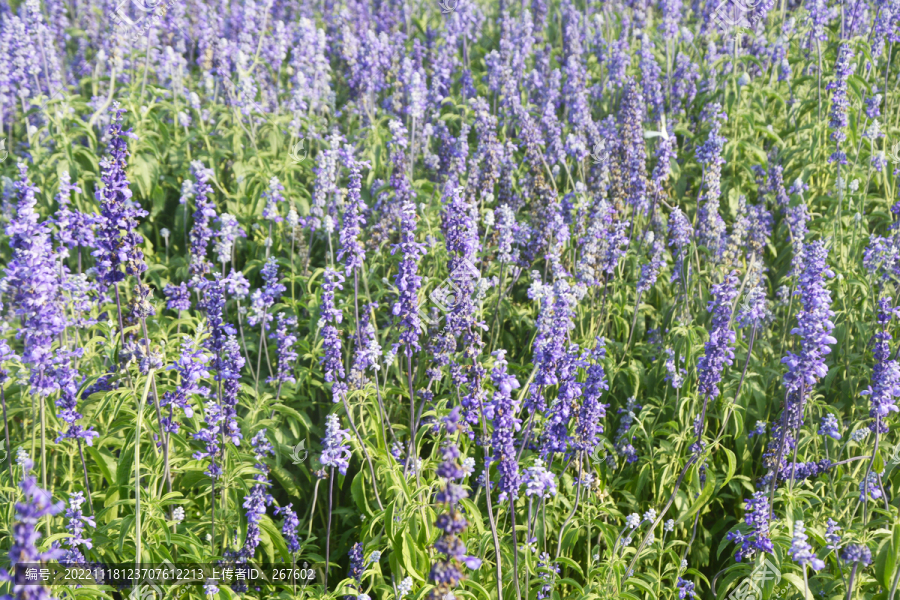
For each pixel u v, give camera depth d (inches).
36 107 321.7
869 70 327.9
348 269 190.5
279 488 227.1
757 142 326.6
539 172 292.2
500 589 158.4
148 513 169.9
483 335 257.1
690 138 339.3
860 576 176.4
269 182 290.4
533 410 179.2
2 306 188.7
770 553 173.2
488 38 472.4
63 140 290.7
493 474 206.1
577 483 181.9
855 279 241.6
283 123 340.5
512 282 261.6
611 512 190.7
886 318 187.2
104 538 172.6
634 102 293.1
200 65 401.4
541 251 273.9
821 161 299.7
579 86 360.8
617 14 472.4
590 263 242.5
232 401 181.0
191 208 303.0
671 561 210.7
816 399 229.0
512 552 184.1
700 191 263.6
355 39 402.3
